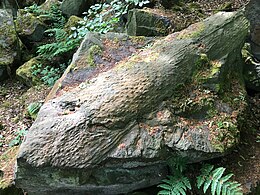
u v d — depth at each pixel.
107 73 1.32
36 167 1.09
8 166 1.38
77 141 1.12
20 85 2.12
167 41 1.40
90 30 1.91
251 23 1.73
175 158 1.18
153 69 1.28
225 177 1.16
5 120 1.83
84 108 1.18
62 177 1.12
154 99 1.21
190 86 1.28
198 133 1.19
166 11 1.98
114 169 1.16
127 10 1.98
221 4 2.29
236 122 1.26
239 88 1.39
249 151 1.32
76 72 1.40
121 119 1.16
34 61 2.12
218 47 1.36
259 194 1.21
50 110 1.22
